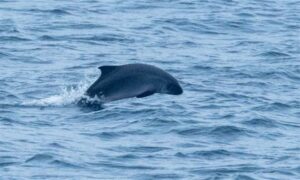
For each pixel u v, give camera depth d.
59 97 83.00
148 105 80.31
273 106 83.31
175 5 140.38
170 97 84.00
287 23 131.38
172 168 64.12
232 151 68.88
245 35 122.81
